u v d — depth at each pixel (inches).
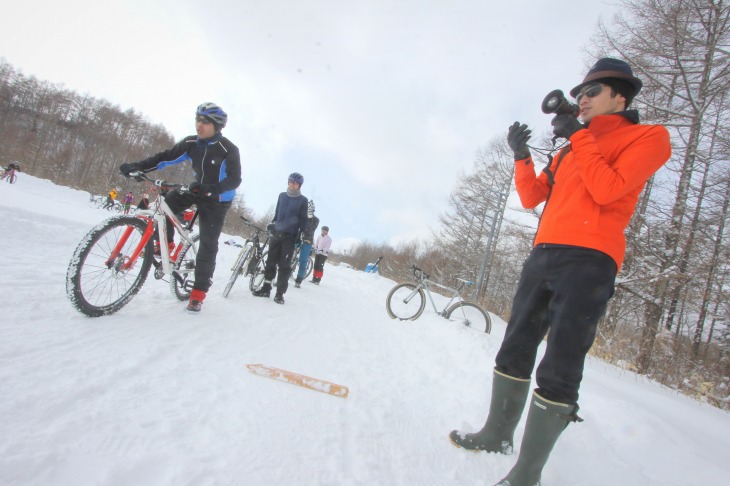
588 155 61.8
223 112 130.9
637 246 388.5
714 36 371.6
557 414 60.2
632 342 378.0
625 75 67.1
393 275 1295.5
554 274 65.7
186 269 139.6
